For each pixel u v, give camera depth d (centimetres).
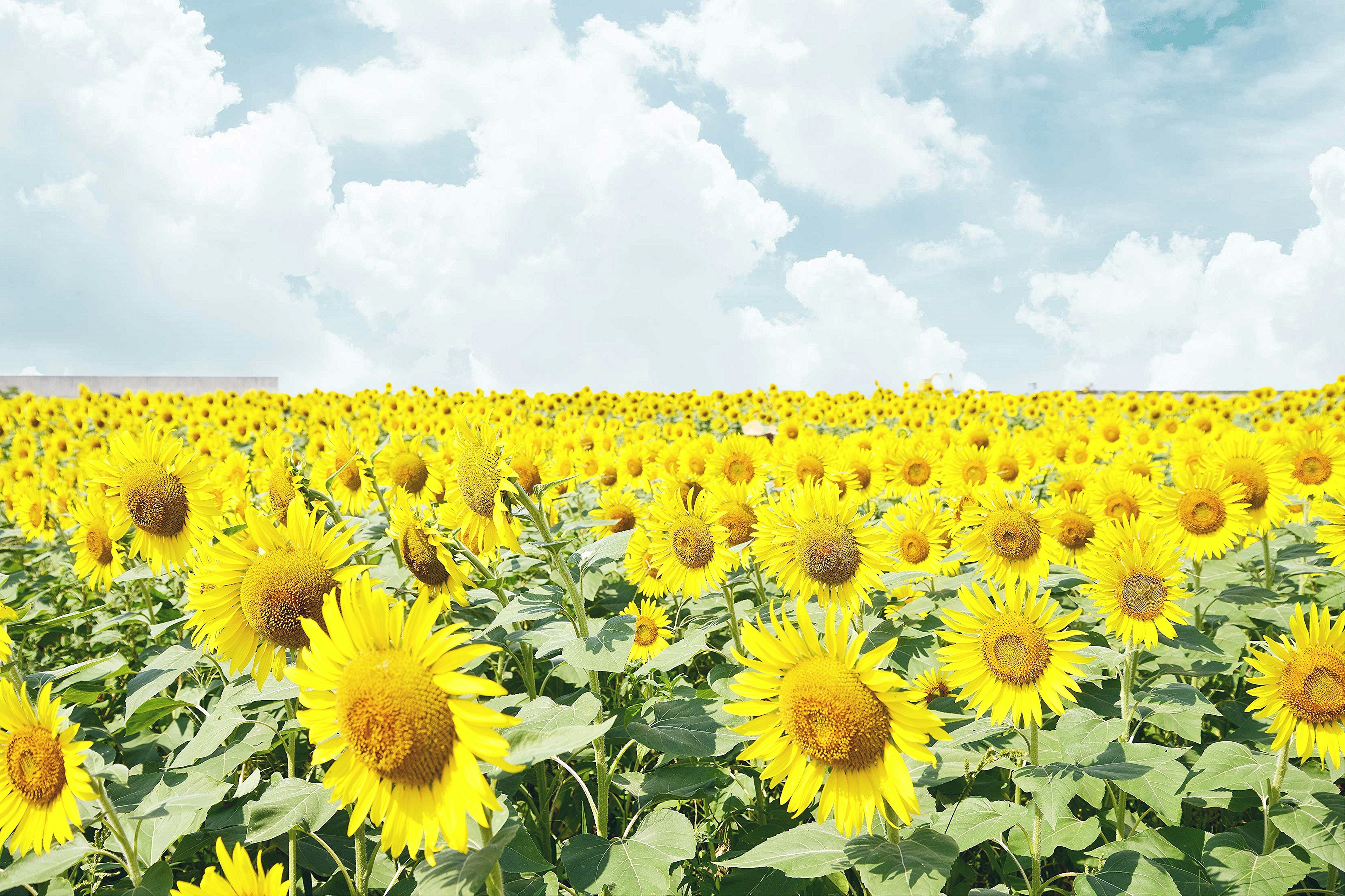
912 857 232
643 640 507
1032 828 297
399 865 296
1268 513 550
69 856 271
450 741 187
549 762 400
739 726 246
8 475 950
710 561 454
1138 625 370
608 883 274
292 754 359
